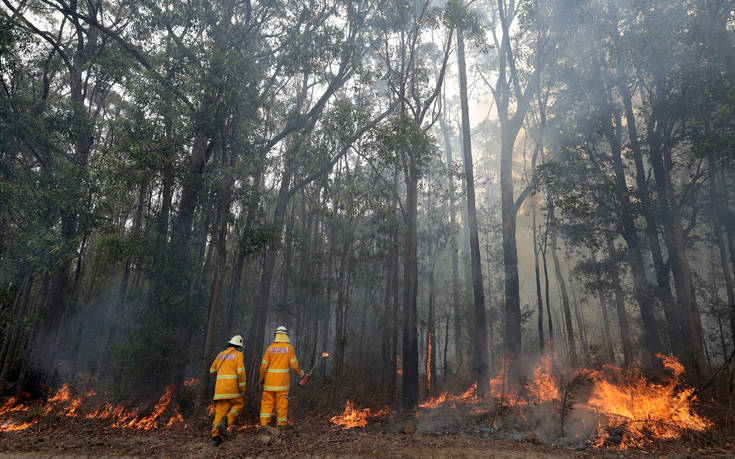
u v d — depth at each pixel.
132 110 10.47
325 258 16.86
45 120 11.97
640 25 15.89
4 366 10.46
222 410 6.87
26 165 12.64
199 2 10.14
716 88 12.88
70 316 13.61
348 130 10.90
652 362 15.19
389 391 12.73
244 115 10.08
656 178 16.27
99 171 9.77
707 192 16.67
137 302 10.80
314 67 11.84
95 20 12.13
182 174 10.22
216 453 6.15
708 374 11.16
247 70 9.87
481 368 11.24
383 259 15.65
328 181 12.11
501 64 15.98
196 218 13.07
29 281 11.18
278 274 18.86
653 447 6.70
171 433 7.69
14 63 12.08
